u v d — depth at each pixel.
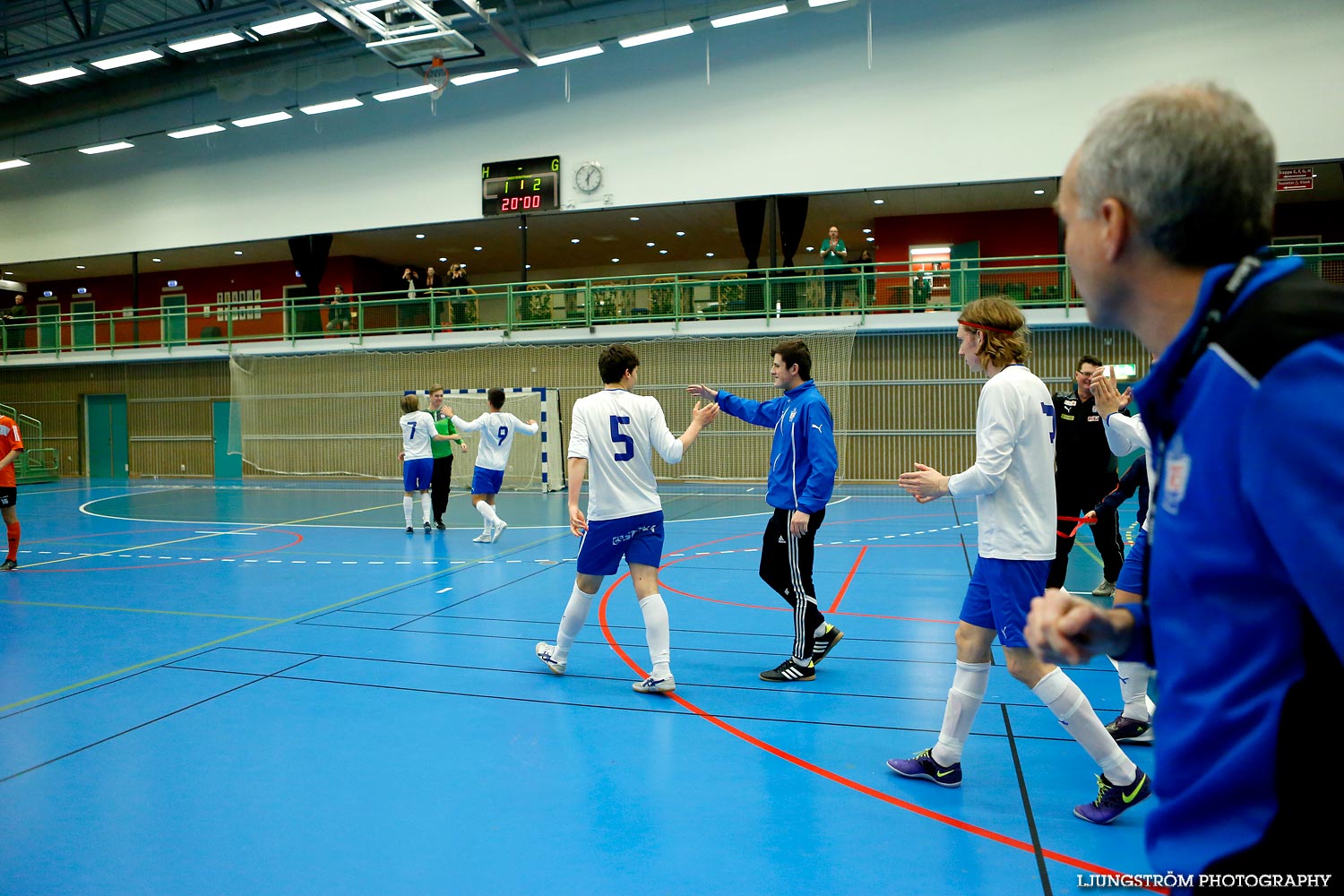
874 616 6.34
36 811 3.17
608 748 3.76
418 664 5.14
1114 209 0.90
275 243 24.09
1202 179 0.83
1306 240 19.28
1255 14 16.19
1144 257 0.89
